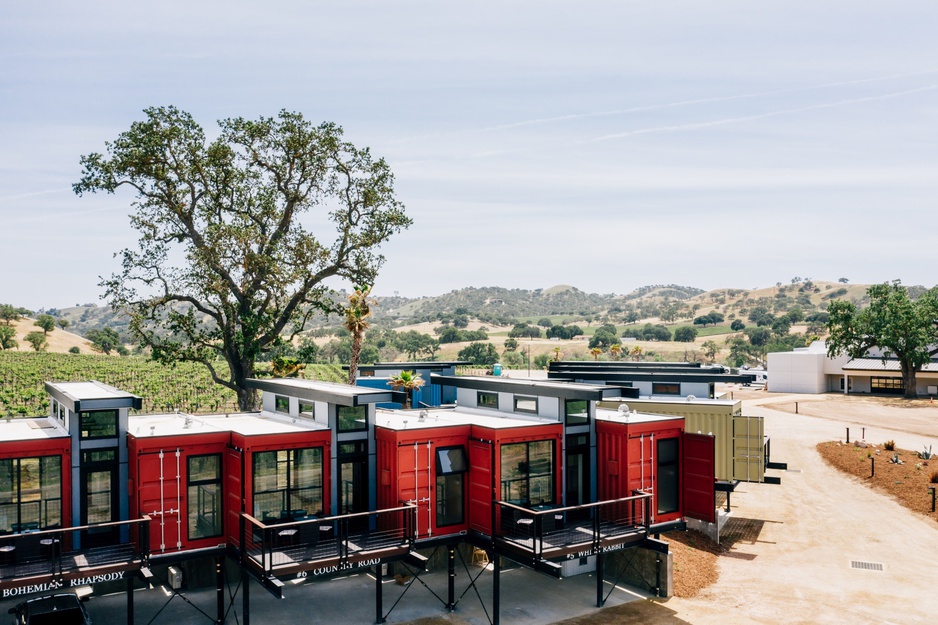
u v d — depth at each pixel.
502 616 21.78
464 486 22.72
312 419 23.67
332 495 22.22
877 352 98.81
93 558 18.98
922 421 64.94
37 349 156.88
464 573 25.67
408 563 20.67
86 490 20.25
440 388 42.00
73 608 18.61
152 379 100.75
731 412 29.94
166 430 22.06
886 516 34.25
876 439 53.94
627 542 22.55
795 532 31.56
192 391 90.38
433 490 22.11
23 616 18.48
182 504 20.39
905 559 27.91
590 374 37.56
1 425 22.70
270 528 18.41
